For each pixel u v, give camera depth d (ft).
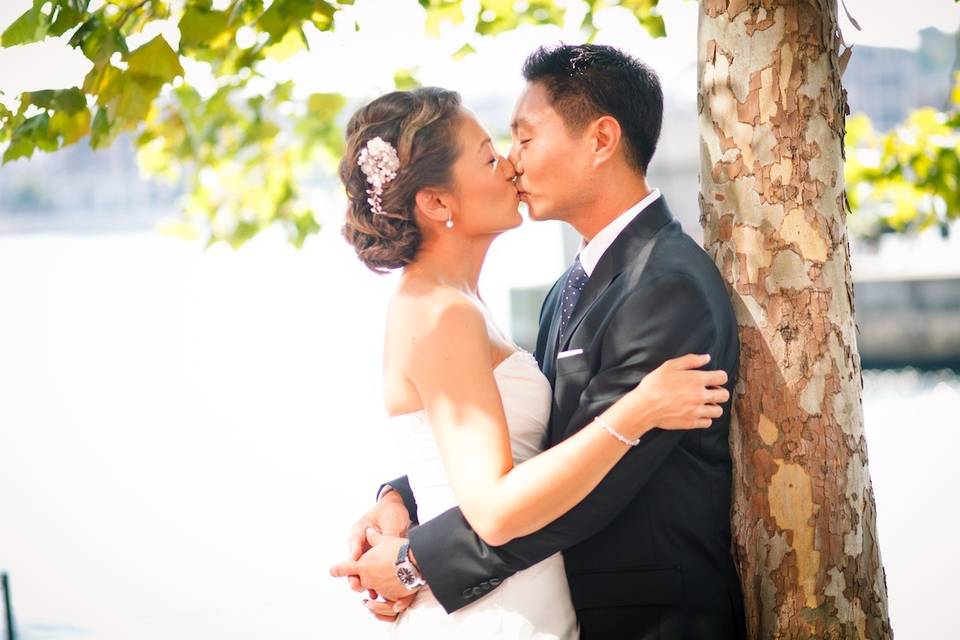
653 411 6.86
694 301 7.38
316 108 22.94
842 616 7.90
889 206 21.97
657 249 7.72
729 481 8.07
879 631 8.11
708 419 6.92
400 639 8.00
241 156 26.35
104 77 10.50
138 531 24.67
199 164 24.94
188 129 22.84
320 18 12.08
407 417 7.96
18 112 11.06
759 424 7.90
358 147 8.03
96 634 17.81
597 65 7.97
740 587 8.09
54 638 17.57
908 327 35.37
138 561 22.36
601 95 7.92
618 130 7.94
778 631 7.93
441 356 7.46
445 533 7.56
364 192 8.07
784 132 7.80
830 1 8.00
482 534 7.16
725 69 7.95
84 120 11.19
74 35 10.40
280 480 27.99
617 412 6.92
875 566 8.17
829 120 7.90
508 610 7.64
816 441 7.83
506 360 7.97
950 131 20.48
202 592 20.04
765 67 7.82
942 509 23.45
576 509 7.20
